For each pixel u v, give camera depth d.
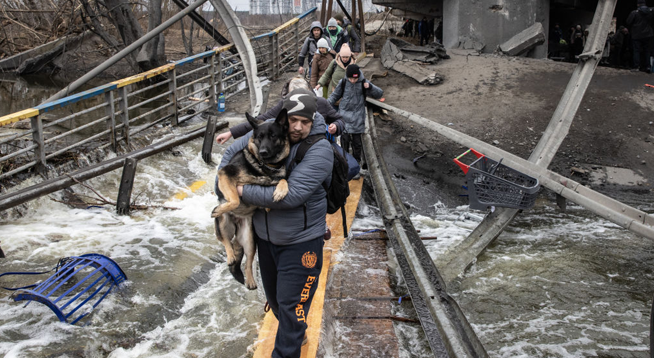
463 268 5.53
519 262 5.79
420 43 20.64
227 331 4.04
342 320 4.18
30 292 3.87
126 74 16.58
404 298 4.61
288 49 15.08
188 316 4.25
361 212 6.90
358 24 17.66
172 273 4.84
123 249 5.27
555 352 4.08
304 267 3.07
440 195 8.31
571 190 5.93
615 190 8.59
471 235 6.24
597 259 5.84
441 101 11.27
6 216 5.78
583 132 10.13
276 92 12.28
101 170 6.42
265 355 3.53
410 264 4.54
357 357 3.68
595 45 8.45
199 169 8.12
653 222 5.20
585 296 5.00
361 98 7.43
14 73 16.75
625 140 9.88
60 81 15.88
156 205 6.61
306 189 2.91
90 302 4.24
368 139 8.59
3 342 3.64
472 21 14.65
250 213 3.10
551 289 5.14
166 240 5.57
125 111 8.16
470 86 11.86
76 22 17.34
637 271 5.54
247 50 11.70
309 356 3.45
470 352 3.20
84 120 10.48
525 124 10.30
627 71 12.52
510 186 6.22
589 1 17.81
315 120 3.11
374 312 4.32
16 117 6.05
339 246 5.59
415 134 10.12
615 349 4.12
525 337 4.30
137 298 4.37
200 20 15.37
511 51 13.98
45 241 5.32
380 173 7.18
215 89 11.08
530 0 14.35
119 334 3.90
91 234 5.59
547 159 6.93
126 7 14.84
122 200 6.21
